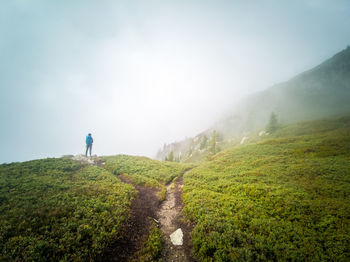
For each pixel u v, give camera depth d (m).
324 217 9.90
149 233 9.99
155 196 15.99
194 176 22.61
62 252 7.12
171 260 8.12
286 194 13.14
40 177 15.06
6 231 7.50
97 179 17.14
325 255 7.28
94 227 8.95
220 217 10.65
